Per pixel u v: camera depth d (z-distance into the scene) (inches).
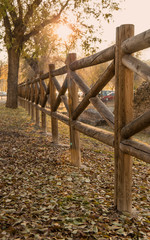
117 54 102.1
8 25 590.6
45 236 82.6
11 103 630.5
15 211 99.5
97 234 86.0
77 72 170.7
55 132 247.0
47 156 195.5
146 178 158.7
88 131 144.1
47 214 99.0
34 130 325.1
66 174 155.0
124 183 104.3
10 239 79.0
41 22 593.6
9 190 123.0
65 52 618.2
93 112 453.7
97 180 146.5
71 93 174.9
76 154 172.6
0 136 263.7
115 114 106.6
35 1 568.7
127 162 103.6
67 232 86.0
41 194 120.6
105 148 245.9
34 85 411.8
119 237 85.0
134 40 89.2
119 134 104.0
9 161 174.9
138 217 102.6
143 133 355.6
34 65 836.6
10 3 539.8
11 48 620.1
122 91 101.2
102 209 106.9
